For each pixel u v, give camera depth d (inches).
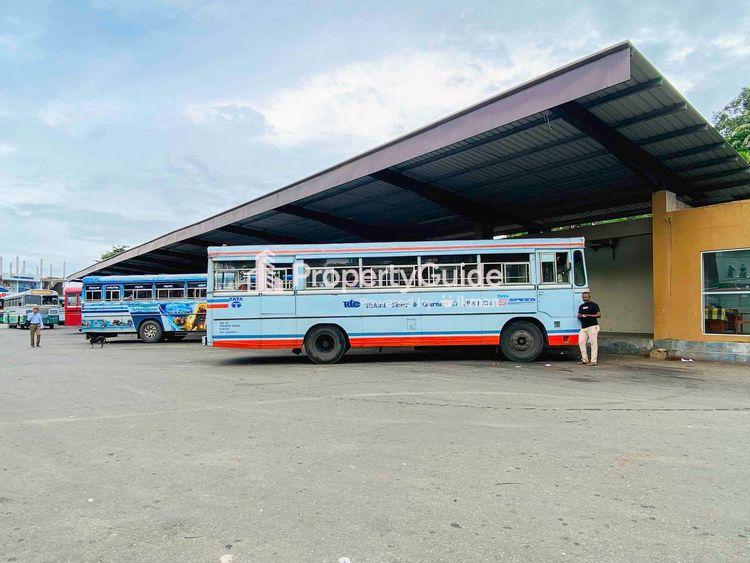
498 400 329.7
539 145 517.3
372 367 500.7
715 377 426.6
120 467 205.6
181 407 317.1
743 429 256.8
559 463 205.3
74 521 157.0
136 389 387.5
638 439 239.0
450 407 309.6
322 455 217.5
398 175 611.8
